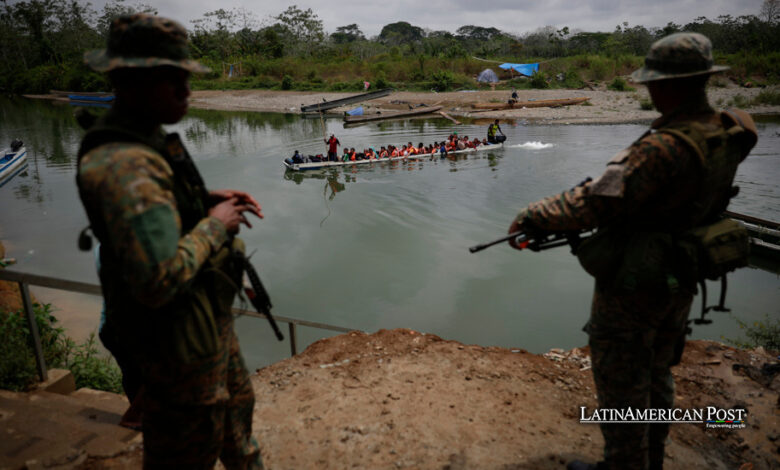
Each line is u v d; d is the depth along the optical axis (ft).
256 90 198.90
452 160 79.61
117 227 4.13
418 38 568.00
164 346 4.75
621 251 6.23
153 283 4.16
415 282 35.96
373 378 11.16
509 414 9.84
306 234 46.96
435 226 49.37
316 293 34.12
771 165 70.95
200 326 4.81
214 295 5.00
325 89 195.21
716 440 9.40
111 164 4.25
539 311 31.42
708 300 32.42
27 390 9.73
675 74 5.89
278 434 9.27
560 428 9.49
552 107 142.20
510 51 317.01
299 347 26.43
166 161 4.76
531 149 86.12
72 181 70.23
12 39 253.03
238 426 6.24
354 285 35.45
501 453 8.68
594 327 6.75
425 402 10.18
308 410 10.00
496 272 37.68
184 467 5.29
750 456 8.97
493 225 49.57
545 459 8.55
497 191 61.62
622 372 6.56
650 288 6.09
